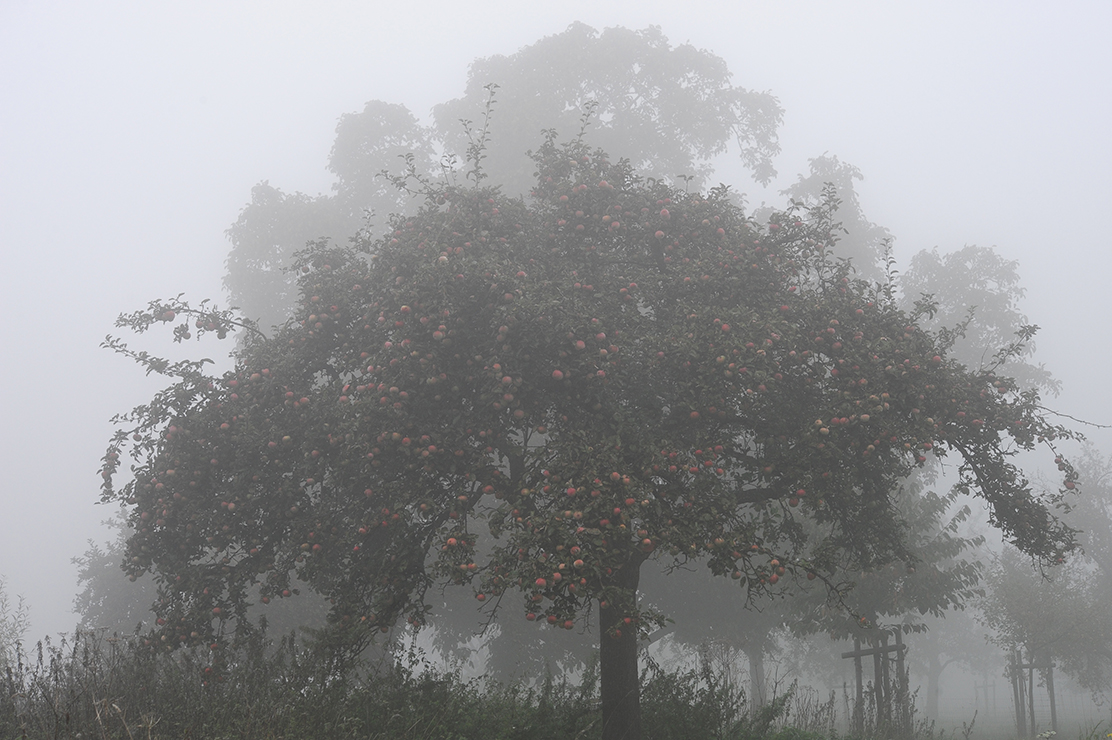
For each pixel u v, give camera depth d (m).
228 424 10.38
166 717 7.24
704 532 9.11
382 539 10.61
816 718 12.67
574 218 11.20
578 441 9.30
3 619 15.48
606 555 8.52
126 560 10.62
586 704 9.45
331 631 9.43
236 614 10.47
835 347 10.26
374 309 10.54
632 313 10.78
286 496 10.24
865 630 15.57
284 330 11.73
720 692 10.19
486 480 9.83
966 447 11.24
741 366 9.52
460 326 9.88
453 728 8.41
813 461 9.95
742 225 11.20
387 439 9.36
